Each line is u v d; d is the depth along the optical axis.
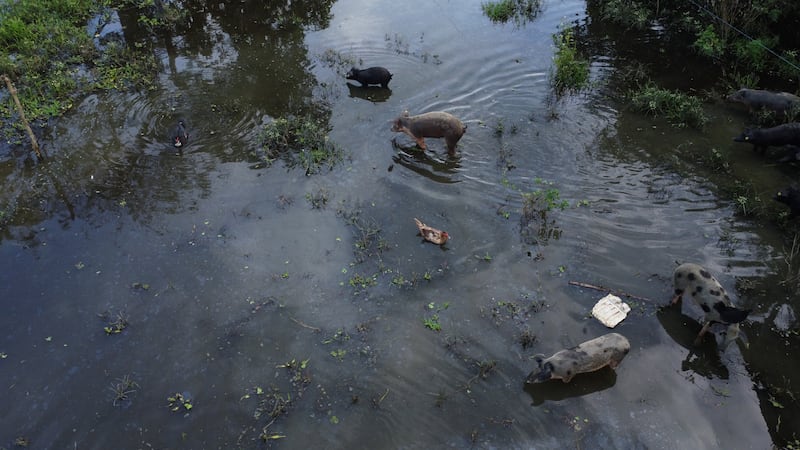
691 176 9.81
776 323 7.38
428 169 10.05
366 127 11.05
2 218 9.12
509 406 6.54
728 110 11.50
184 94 12.00
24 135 10.84
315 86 12.30
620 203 9.26
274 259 8.38
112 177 9.91
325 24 14.81
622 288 7.84
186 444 6.26
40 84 12.15
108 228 8.97
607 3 14.82
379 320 7.52
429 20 14.88
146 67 12.87
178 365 7.03
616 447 6.12
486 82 12.34
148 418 6.50
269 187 9.68
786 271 8.03
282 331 7.40
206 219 9.06
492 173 9.94
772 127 10.49
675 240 8.55
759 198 9.30
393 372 6.91
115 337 7.37
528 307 7.61
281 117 11.33
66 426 6.45
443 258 8.37
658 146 10.53
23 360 7.12
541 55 13.25
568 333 7.29
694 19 14.07
